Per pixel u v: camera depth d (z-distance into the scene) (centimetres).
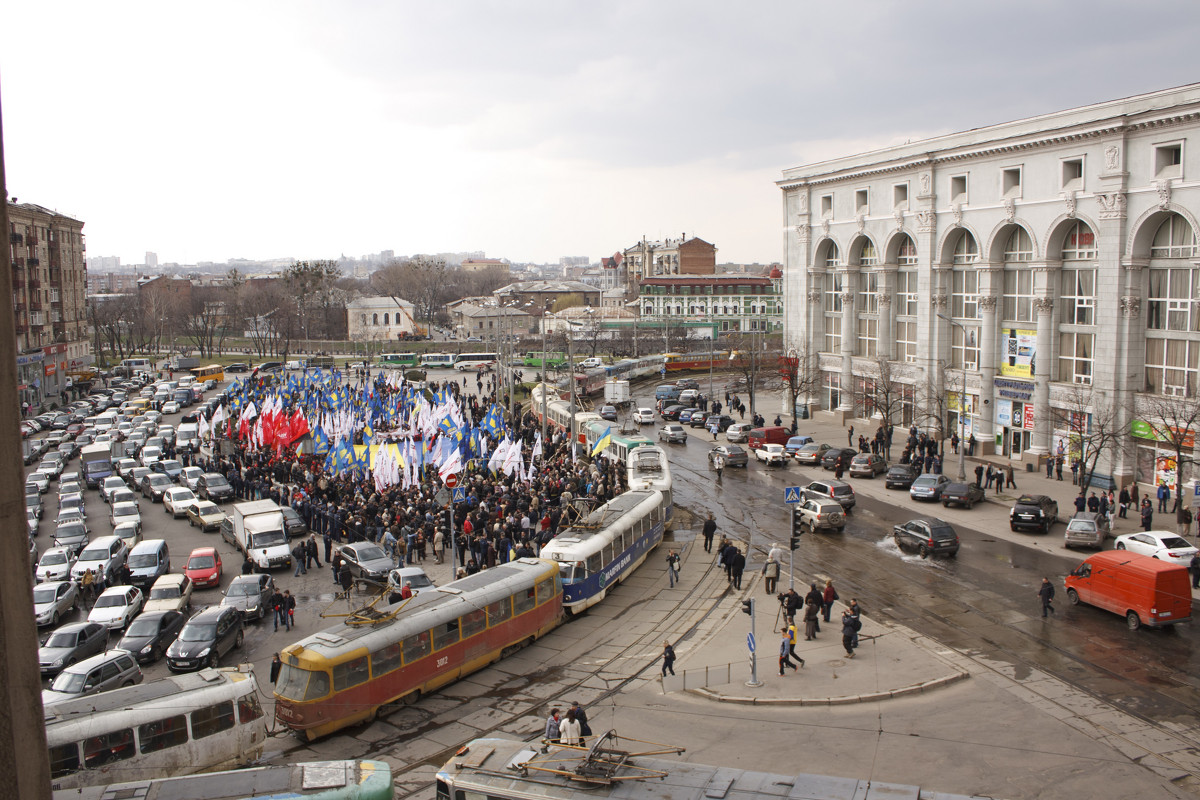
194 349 17988
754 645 2556
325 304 19162
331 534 4297
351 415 6400
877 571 3684
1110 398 5006
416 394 7431
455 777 1666
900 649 2798
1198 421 4500
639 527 3859
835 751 2084
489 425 6062
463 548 3884
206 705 2128
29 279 10531
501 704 2534
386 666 2464
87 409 9444
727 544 3638
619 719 2358
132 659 2730
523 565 3123
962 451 5191
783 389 8319
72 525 4584
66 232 11944
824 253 7875
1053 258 5462
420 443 5697
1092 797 1830
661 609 3362
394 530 4141
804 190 7888
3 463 709
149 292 18962
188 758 2095
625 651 2942
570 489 4641
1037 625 2980
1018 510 4241
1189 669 2564
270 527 4131
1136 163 4853
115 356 16262
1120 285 4956
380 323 18488
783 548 4091
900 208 6688
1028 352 5716
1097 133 5012
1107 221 5000
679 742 2172
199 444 7025
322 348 18112
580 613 3338
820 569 3738
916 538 3916
